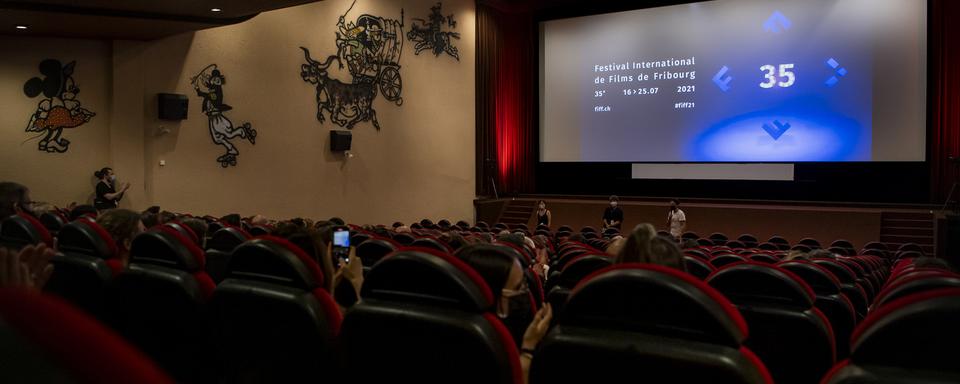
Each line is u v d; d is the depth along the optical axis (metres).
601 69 18.00
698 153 16.84
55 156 10.94
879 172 15.74
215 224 5.48
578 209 17.59
